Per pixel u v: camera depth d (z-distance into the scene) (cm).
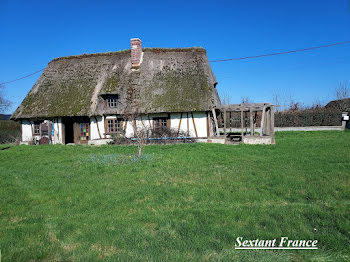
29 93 1970
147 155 1062
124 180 748
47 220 502
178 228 448
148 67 1886
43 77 2052
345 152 1095
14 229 465
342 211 500
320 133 2062
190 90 1697
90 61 2048
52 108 1809
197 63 1858
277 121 2481
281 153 1127
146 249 391
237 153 1146
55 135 1814
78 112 1734
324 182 675
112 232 441
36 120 1875
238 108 1672
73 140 1939
